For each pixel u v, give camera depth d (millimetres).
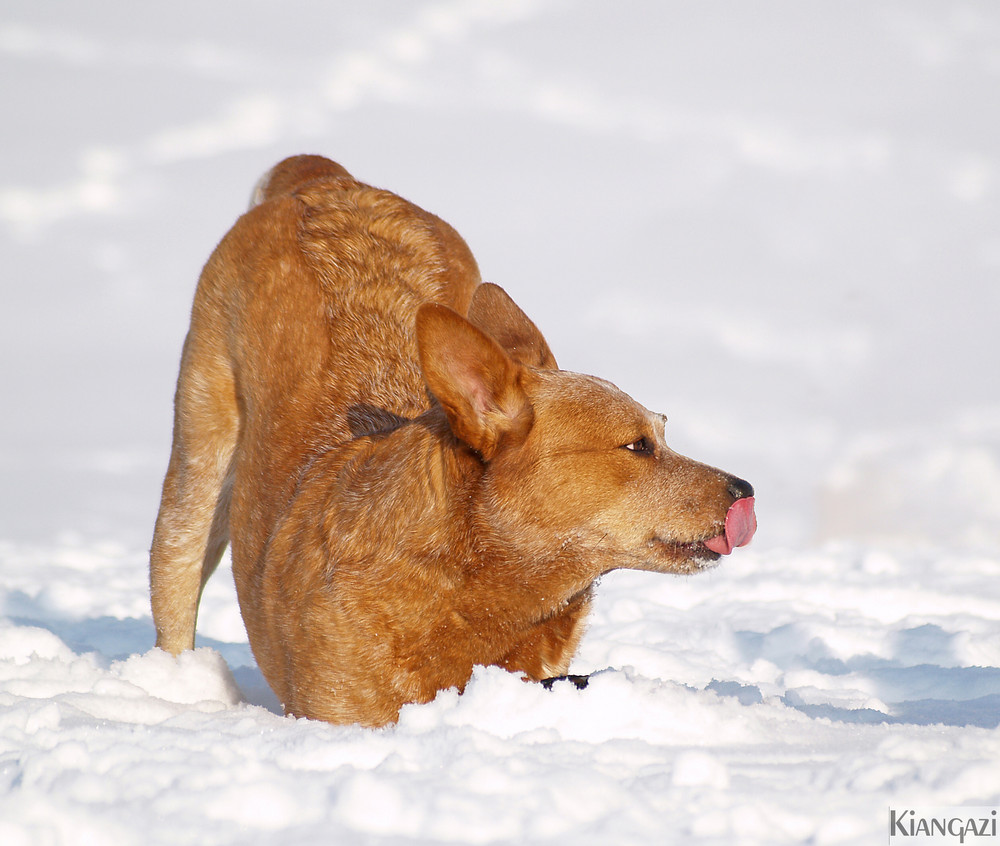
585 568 16094
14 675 17703
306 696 16203
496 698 14555
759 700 17641
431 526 15562
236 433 20953
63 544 40812
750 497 16188
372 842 10562
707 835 10656
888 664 23062
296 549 16812
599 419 15961
